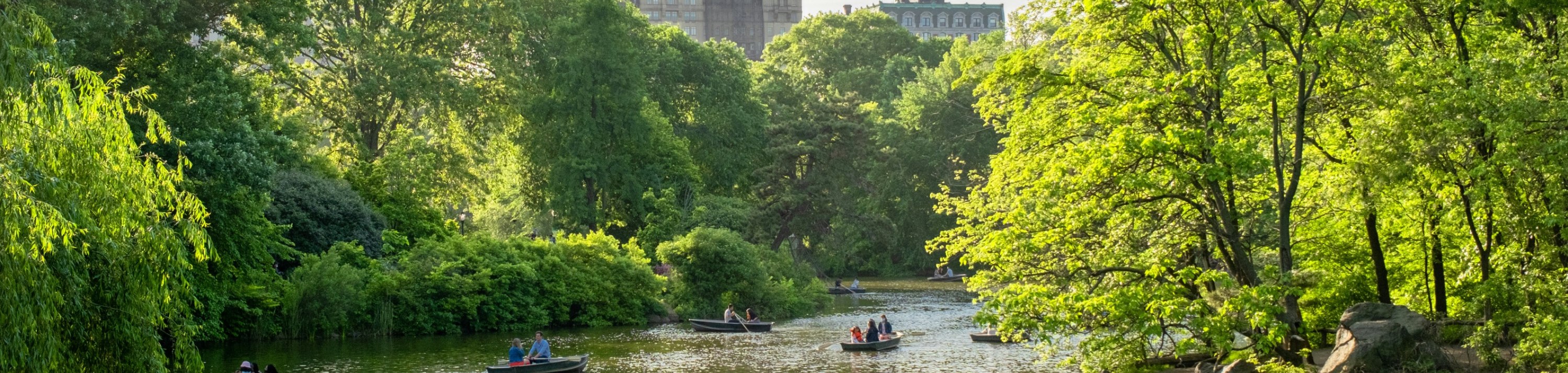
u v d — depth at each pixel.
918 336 42.25
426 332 42.88
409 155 57.56
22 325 13.07
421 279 43.53
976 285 23.72
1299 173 21.23
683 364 34.56
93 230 14.57
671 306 52.75
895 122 84.44
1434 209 22.02
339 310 40.22
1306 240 23.66
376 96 58.81
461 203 67.56
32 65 14.05
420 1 64.38
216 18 40.06
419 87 59.12
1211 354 23.56
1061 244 22.84
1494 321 20.67
